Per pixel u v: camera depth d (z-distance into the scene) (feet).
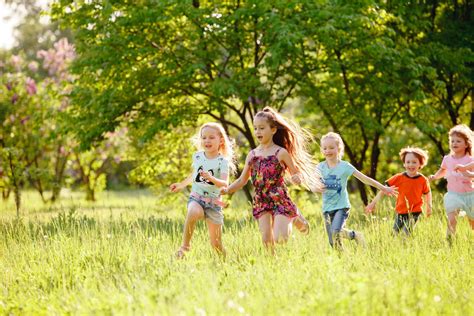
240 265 23.03
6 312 18.83
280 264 22.24
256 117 26.76
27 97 87.81
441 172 32.60
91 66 56.13
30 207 74.59
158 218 42.27
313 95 56.39
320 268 20.63
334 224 28.86
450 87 66.74
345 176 29.81
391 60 56.39
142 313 16.87
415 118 60.08
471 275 20.93
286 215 25.84
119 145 95.40
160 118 57.36
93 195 97.30
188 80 55.31
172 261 23.53
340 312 15.97
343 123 63.10
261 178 26.22
